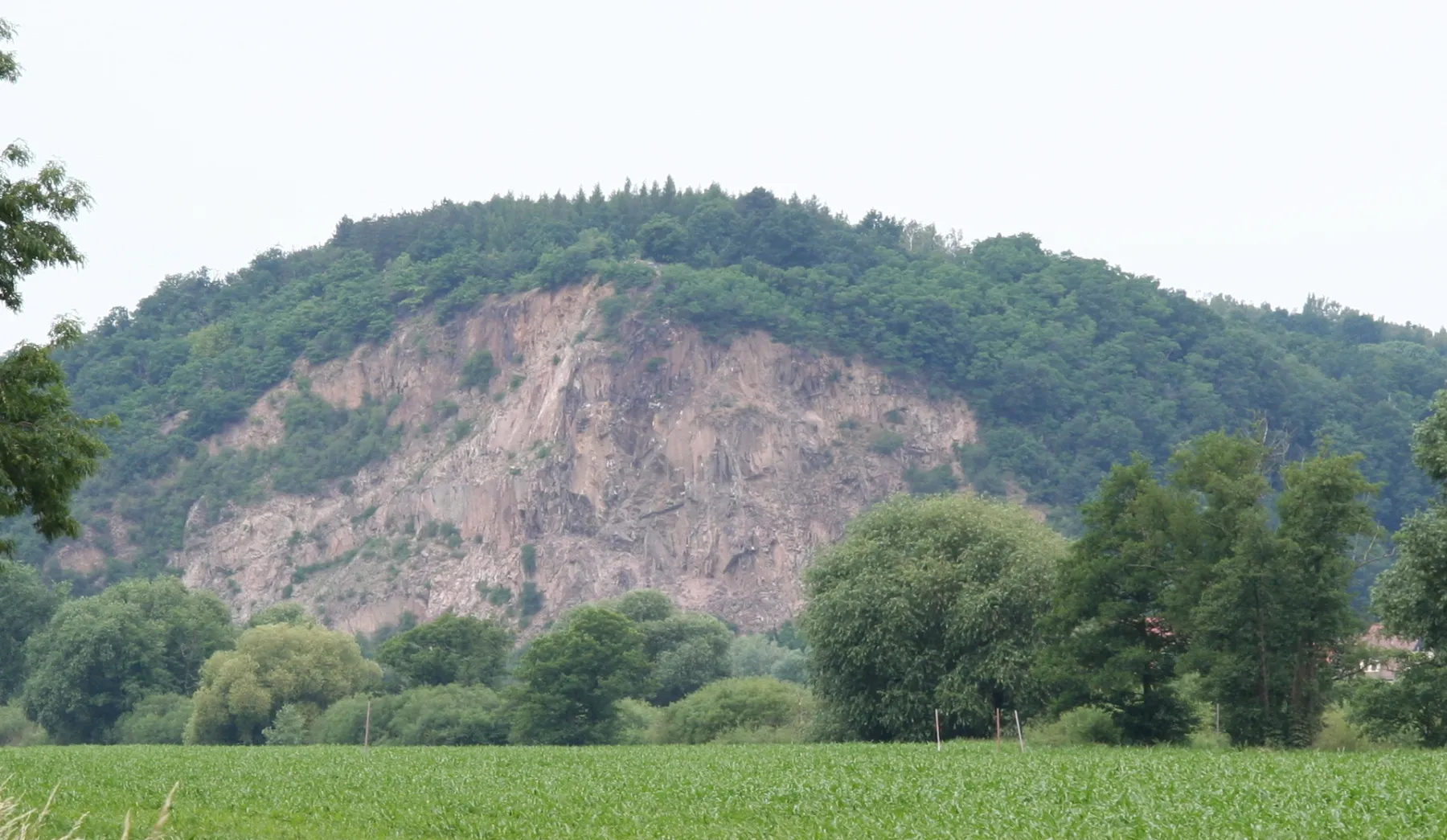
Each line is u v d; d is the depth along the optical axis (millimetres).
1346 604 57312
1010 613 73875
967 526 80688
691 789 38250
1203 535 61781
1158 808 30172
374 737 104188
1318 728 60094
